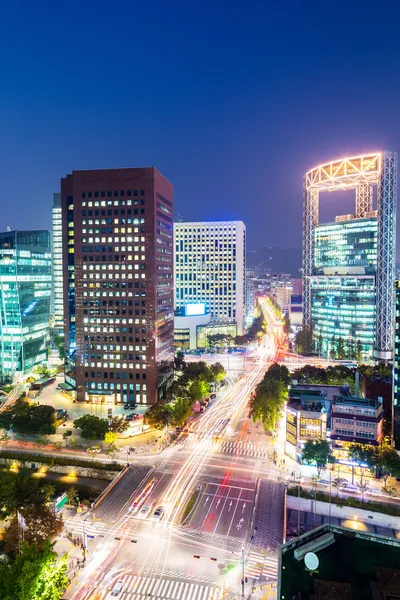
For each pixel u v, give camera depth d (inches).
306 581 2037.4
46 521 3166.8
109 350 6707.7
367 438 4581.7
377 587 1982.0
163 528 3535.9
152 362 6574.8
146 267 6515.8
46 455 4881.9
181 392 6633.9
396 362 4822.8
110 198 6574.8
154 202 6481.3
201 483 4284.0
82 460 4714.6
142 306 6565.0
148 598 2773.1
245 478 4397.1
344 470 4549.7
